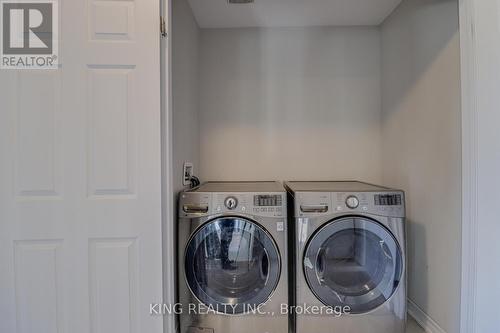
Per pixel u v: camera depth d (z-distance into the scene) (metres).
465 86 1.49
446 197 1.85
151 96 1.54
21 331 1.52
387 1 2.37
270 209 1.87
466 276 1.50
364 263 1.90
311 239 1.87
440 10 1.89
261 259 1.88
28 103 1.50
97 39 1.52
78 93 1.51
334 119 2.84
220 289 1.89
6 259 1.51
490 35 1.41
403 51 2.38
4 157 1.50
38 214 1.51
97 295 1.54
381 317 1.88
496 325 1.41
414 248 2.23
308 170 2.85
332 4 2.41
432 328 2.00
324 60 2.84
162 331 1.56
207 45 2.84
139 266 1.55
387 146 2.68
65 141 1.51
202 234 1.86
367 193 1.90
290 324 2.01
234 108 2.85
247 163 2.86
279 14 2.57
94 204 1.53
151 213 1.55
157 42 1.54
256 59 2.84
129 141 1.54
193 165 2.55
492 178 1.41
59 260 1.52
